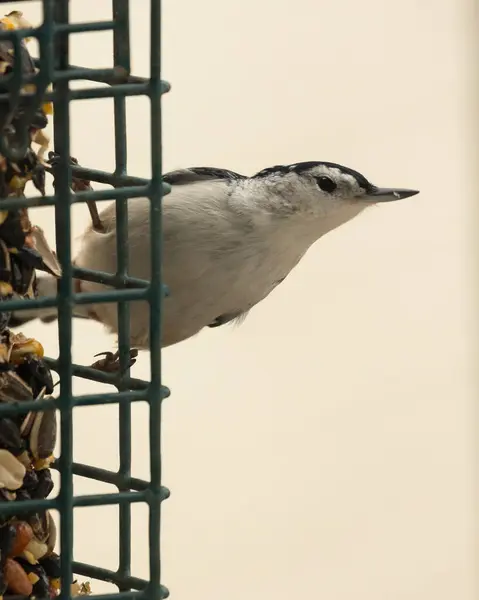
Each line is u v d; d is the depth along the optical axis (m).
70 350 4.36
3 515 4.35
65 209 4.40
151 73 4.43
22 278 4.61
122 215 5.00
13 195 4.53
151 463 4.55
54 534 4.69
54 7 4.33
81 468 5.02
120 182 5.17
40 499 4.49
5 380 4.49
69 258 4.38
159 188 4.50
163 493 4.54
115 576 4.89
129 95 4.45
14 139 4.24
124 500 4.51
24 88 4.35
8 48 4.41
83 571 4.98
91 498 4.44
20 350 4.57
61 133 4.43
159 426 4.54
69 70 4.41
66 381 4.35
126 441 4.90
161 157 4.49
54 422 4.57
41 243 4.58
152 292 4.52
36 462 4.56
